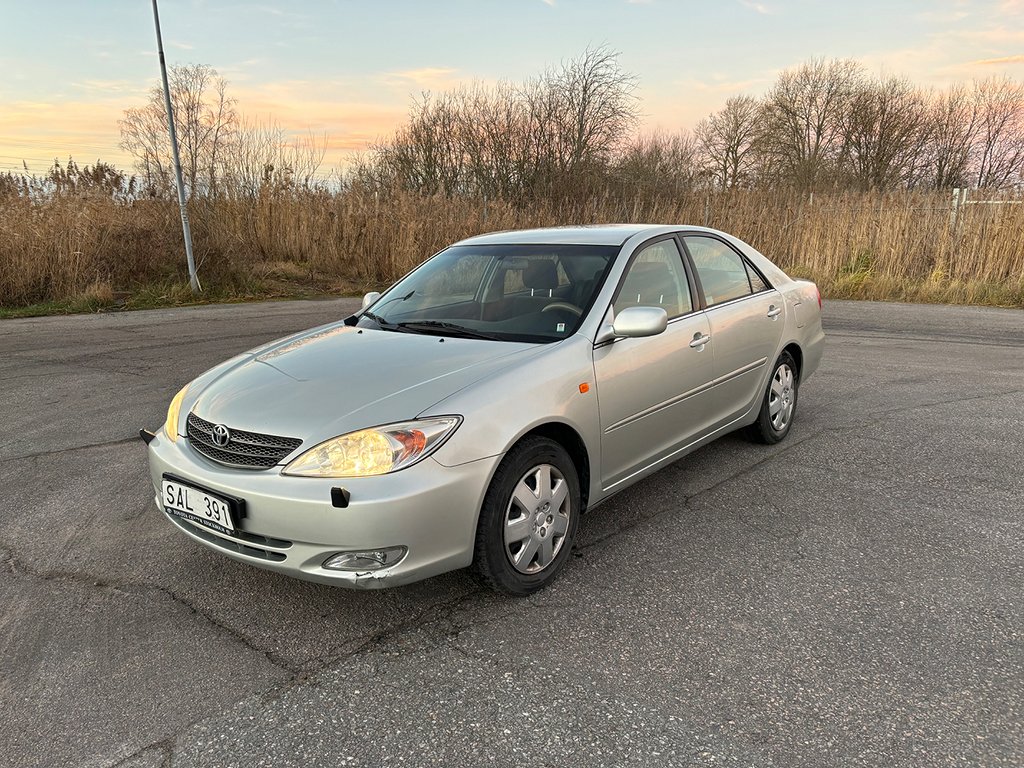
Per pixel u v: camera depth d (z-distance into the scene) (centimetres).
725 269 423
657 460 355
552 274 353
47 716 219
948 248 1292
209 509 260
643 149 3092
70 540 340
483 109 2975
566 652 247
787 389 470
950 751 195
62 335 905
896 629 255
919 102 4084
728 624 261
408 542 241
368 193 1645
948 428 491
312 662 245
